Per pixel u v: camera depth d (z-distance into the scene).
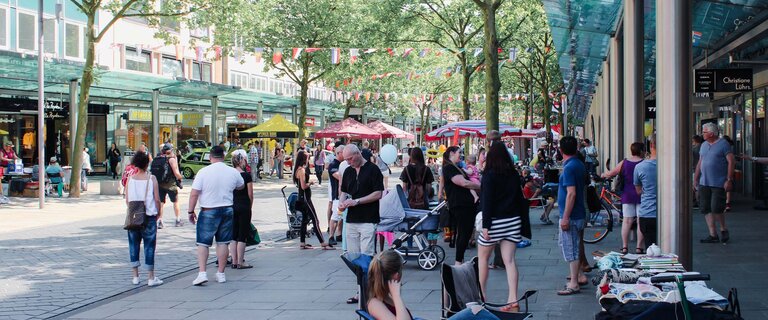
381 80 51.25
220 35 29.45
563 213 9.48
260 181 41.31
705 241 13.66
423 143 62.72
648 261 7.16
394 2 34.44
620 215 17.14
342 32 37.97
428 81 58.25
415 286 10.55
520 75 50.62
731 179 13.47
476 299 6.87
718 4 14.88
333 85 48.84
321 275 11.75
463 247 10.59
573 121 61.72
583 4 18.11
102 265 12.91
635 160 12.34
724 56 20.48
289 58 39.78
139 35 42.84
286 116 61.53
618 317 5.72
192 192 11.15
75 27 37.97
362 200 10.41
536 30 33.88
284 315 8.88
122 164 41.06
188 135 50.16
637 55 14.27
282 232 18.11
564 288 9.93
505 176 8.68
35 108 36.09
